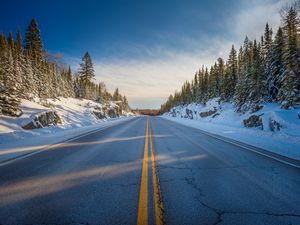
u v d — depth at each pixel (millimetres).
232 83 40344
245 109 26797
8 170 4512
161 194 3252
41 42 45094
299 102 19641
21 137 9984
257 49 35125
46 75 38375
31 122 12469
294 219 2547
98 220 2471
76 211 2682
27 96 21656
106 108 44375
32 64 36938
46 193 3254
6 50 32969
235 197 3186
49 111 15500
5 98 13078
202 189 3490
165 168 4793
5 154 6211
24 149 7070
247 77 29141
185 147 7773
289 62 20797
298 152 6852
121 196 3156
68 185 3617
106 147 7652
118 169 4668
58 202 2934
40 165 4965
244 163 5332
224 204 2938
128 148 7469
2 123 10898
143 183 3742
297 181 3961
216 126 19422
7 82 16250
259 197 3197
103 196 3154
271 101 25297
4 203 2887
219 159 5777
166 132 13750
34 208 2748
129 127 18109
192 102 72125
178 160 5625
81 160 5531
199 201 3018
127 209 2744
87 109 33188
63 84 48031
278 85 25156
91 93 61906
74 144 8281
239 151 6996
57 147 7539
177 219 2510
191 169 4730
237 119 25859
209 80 57812
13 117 12359
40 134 11719
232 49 43688
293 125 11656
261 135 11688
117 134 12156
